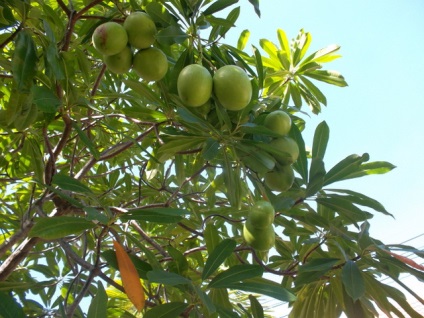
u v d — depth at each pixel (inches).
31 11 35.2
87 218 26.3
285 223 46.7
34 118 37.6
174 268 34.2
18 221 52.9
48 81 35.9
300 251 46.7
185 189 55.8
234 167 43.8
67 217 28.2
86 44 45.5
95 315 26.4
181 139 39.4
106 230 29.6
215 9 38.5
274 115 38.1
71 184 29.3
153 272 28.5
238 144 36.7
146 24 35.0
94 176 51.3
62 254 62.5
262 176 40.1
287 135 39.9
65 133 37.4
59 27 41.8
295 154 38.4
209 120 37.3
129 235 31.1
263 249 36.6
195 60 39.2
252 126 34.8
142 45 35.5
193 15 37.6
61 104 32.9
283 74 63.6
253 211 35.9
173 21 36.6
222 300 42.6
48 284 47.0
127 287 28.1
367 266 42.8
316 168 41.4
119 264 28.8
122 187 58.9
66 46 37.3
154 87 51.4
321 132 42.8
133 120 41.3
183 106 34.4
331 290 46.9
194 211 51.9
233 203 39.4
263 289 32.4
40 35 36.3
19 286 43.3
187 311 34.7
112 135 57.7
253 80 36.1
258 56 39.6
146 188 56.3
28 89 33.5
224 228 56.1
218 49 39.4
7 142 47.4
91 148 34.1
